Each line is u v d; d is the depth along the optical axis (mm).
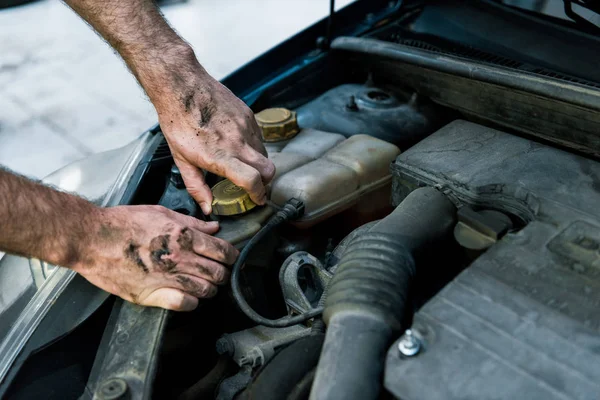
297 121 1216
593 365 540
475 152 879
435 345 564
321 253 1029
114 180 1043
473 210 738
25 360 775
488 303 603
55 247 736
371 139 1084
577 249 660
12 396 757
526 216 752
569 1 1209
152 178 1073
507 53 1195
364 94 1268
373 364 573
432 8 1394
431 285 740
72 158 2734
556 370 536
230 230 903
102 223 771
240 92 1299
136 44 1001
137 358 715
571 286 616
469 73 1055
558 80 955
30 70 3371
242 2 4102
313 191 953
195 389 831
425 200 771
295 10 3996
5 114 3014
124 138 2859
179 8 4004
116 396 649
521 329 574
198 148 944
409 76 1229
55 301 824
